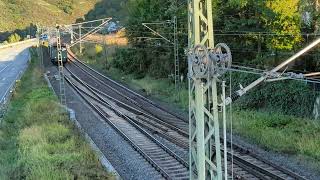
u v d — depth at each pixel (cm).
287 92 2844
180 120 2978
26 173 1778
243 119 2744
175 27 3988
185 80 4247
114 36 8606
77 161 1920
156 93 4172
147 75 5222
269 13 3028
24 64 7694
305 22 2984
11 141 2452
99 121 2995
